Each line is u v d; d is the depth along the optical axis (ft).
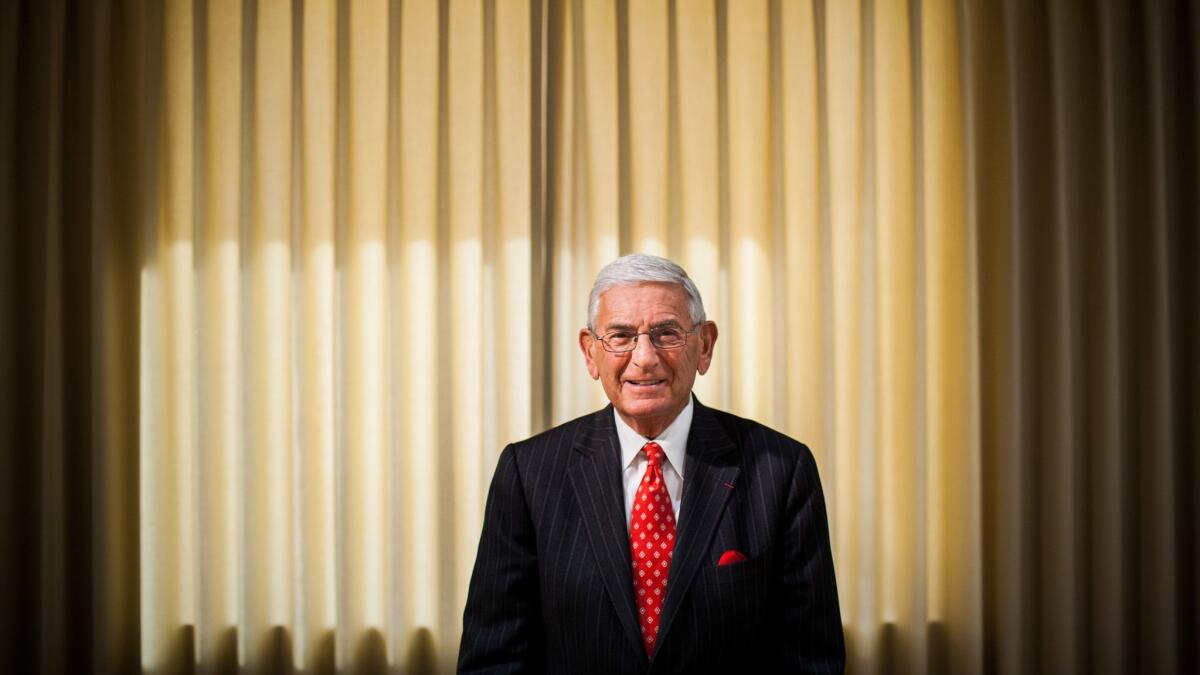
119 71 5.76
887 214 5.87
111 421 5.64
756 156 5.87
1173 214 5.77
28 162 5.71
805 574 3.65
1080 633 5.70
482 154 5.83
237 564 5.79
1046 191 5.76
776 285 5.77
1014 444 5.62
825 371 5.74
